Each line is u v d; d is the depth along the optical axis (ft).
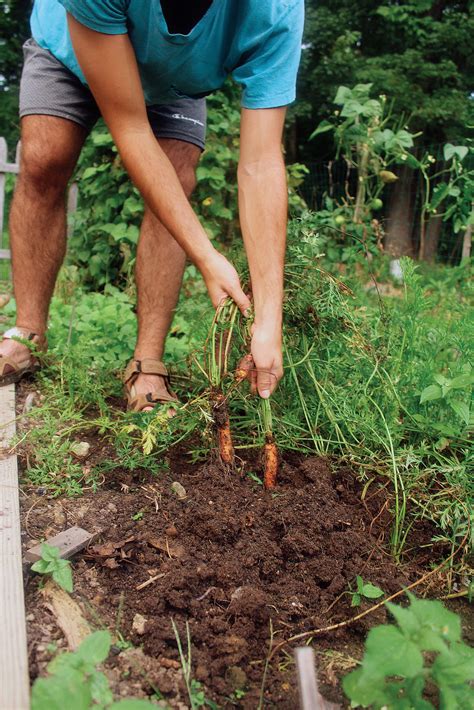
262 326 6.61
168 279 9.02
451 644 4.50
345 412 7.57
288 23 6.73
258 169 6.93
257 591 5.71
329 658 5.40
